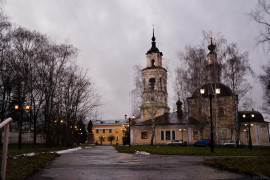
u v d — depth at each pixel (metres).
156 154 18.73
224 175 7.53
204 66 33.88
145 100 49.44
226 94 50.03
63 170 9.10
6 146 5.09
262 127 52.28
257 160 9.54
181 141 46.25
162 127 52.06
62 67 32.34
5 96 37.06
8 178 6.55
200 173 8.05
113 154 19.38
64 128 32.88
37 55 33.69
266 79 31.66
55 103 30.61
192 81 36.41
